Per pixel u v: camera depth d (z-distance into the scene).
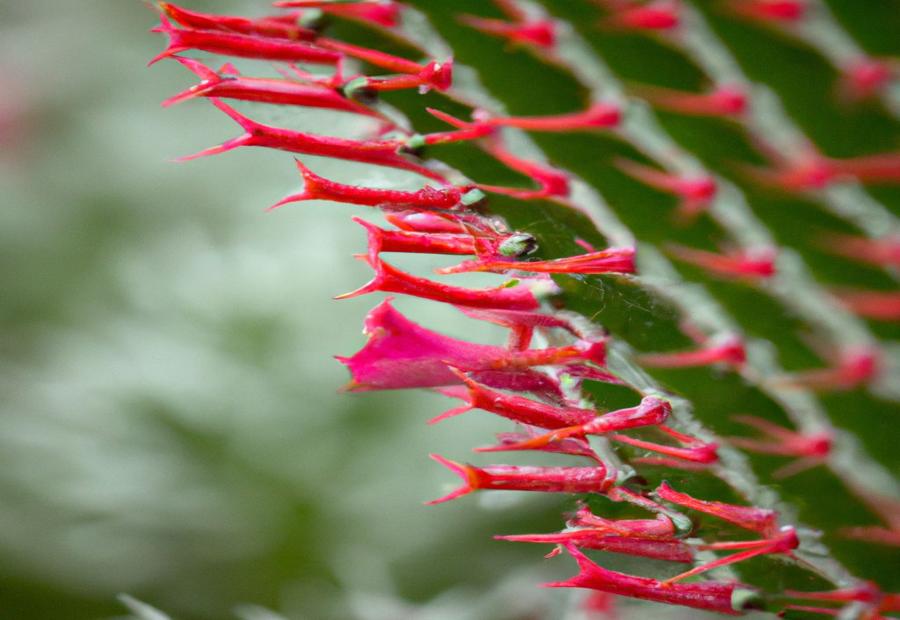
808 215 0.39
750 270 0.39
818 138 0.39
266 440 0.73
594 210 0.40
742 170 0.39
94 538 0.70
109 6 1.10
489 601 0.61
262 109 0.42
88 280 0.89
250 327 0.77
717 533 0.40
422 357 0.40
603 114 0.40
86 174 0.96
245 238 0.83
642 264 0.40
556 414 0.40
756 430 0.39
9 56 1.08
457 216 0.41
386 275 0.40
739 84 0.39
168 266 0.82
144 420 0.74
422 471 0.70
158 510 0.71
